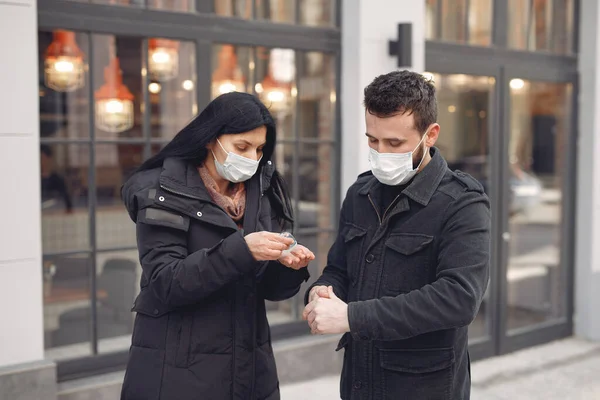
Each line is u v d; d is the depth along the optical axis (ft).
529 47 16.12
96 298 11.55
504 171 15.78
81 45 11.06
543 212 17.16
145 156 11.89
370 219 6.36
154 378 6.18
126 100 11.60
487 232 5.83
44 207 11.02
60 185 11.14
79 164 11.28
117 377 11.42
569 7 16.78
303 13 13.21
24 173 9.98
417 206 5.99
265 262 6.67
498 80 15.49
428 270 5.95
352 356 6.40
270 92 12.98
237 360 6.32
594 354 16.10
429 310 5.51
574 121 16.97
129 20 11.28
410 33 13.19
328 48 13.38
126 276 11.87
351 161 13.50
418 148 5.94
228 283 5.96
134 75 11.63
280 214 7.05
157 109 11.91
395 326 5.53
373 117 5.82
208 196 6.25
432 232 5.90
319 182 13.71
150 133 11.89
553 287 17.28
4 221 9.87
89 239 11.47
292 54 13.17
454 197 5.87
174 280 5.82
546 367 15.20
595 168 16.78
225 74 12.44
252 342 6.44
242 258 5.74
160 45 11.80
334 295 5.94
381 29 13.37
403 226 6.02
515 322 16.60
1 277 9.90
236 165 6.21
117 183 11.68
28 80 9.95
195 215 6.16
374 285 6.14
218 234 6.31
